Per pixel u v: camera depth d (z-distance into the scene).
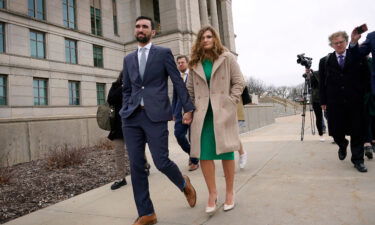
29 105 24.42
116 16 34.69
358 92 4.59
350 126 4.69
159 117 3.04
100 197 4.25
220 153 3.11
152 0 36.81
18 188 4.90
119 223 3.22
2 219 3.63
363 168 4.45
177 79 3.21
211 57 3.32
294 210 3.15
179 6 30.94
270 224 2.85
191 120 3.32
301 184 4.06
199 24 32.72
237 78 3.37
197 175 5.04
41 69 25.62
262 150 7.11
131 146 3.12
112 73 32.69
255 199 3.60
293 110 47.12
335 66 4.79
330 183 4.01
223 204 3.51
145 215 3.04
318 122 7.77
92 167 6.28
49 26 26.62
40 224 3.36
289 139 8.80
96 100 30.61
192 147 3.26
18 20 24.25
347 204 3.21
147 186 3.13
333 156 5.76
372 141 5.90
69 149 7.36
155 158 3.05
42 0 26.77
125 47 34.44
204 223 3.01
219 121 3.17
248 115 13.40
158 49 3.23
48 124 7.96
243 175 4.77
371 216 2.86
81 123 9.02
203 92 3.36
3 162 6.76
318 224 2.77
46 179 5.41
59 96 26.97
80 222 3.34
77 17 29.58
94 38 30.94
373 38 4.24
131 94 3.24
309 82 7.90
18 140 7.16
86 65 29.70
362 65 4.62
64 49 27.97
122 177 4.76
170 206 3.61
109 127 4.69
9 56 23.41
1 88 23.06
